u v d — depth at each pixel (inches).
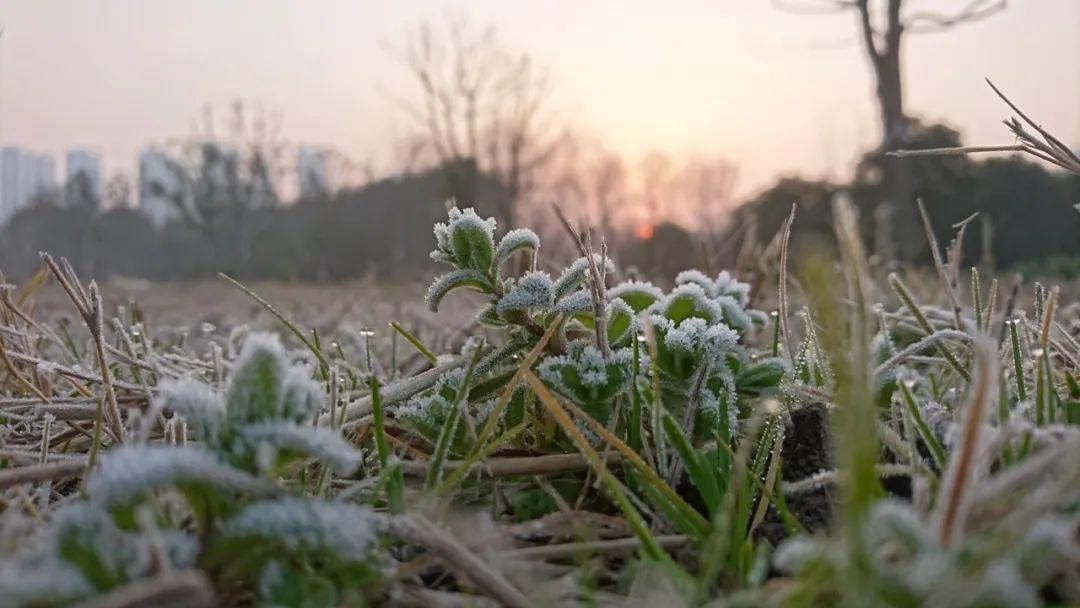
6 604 6.8
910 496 10.4
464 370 12.4
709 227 46.6
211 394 8.9
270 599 7.7
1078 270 102.0
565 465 11.1
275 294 94.4
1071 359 14.0
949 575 6.6
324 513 7.7
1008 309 12.4
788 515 9.5
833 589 7.9
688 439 11.5
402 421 11.8
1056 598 8.2
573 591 8.8
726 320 14.3
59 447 12.9
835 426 10.9
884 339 13.8
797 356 15.3
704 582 8.2
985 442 8.9
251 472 8.3
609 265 13.4
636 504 10.4
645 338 12.0
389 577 8.5
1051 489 7.5
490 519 10.4
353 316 34.9
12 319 17.7
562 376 11.6
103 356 12.2
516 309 12.2
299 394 8.8
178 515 8.9
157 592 6.6
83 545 7.2
